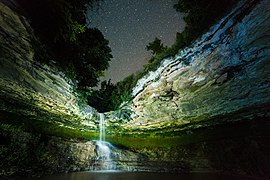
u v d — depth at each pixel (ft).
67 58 31.07
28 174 27.91
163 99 36.17
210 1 22.47
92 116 42.80
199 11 24.44
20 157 27.73
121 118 43.91
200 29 23.31
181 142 44.70
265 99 30.53
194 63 27.14
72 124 42.83
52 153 34.30
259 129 33.60
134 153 44.24
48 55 26.14
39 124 37.04
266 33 20.26
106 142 47.14
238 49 23.17
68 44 30.32
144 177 31.40
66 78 31.37
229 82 28.86
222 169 35.32
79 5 29.27
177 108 37.70
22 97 30.25
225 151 36.37
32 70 26.16
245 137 34.83
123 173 36.29
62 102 34.37
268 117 33.22
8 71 24.53
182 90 32.99
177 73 29.71
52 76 28.89
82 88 40.83
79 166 37.93
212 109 36.09
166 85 32.78
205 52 24.97
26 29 21.18
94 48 40.65
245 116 35.83
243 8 18.66
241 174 32.17
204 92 32.32
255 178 29.40
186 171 37.91
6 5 17.99
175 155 41.91
